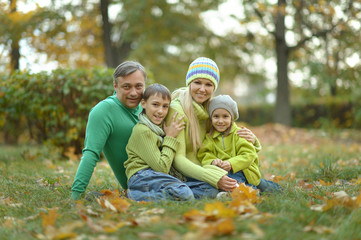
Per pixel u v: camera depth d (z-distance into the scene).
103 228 2.09
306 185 3.53
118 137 3.10
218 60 15.31
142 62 14.68
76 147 6.14
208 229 1.86
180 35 14.67
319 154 6.20
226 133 3.14
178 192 2.78
